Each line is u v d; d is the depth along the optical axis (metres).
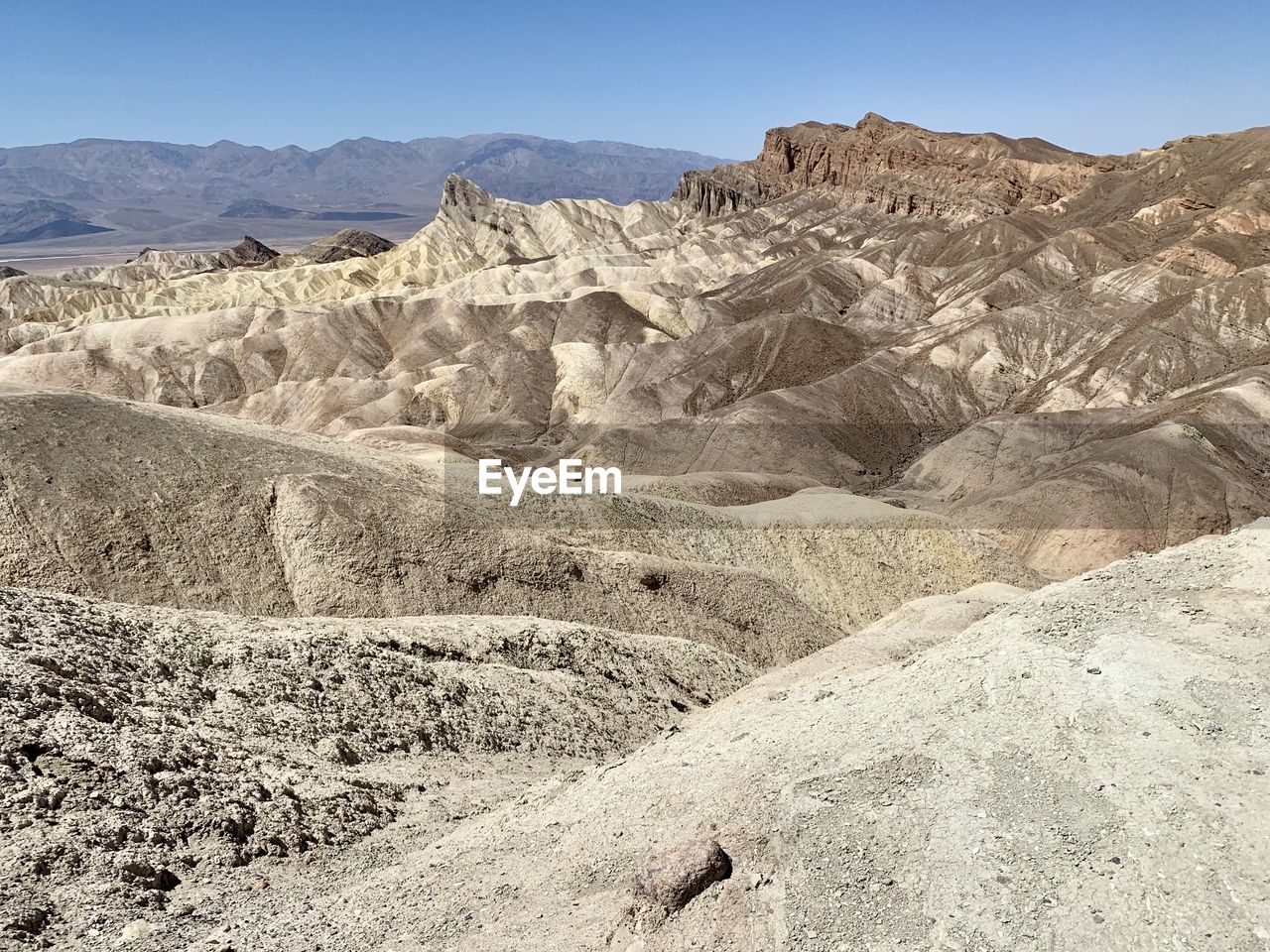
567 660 27.33
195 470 34.62
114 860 11.69
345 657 21.00
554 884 11.06
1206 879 8.34
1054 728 10.55
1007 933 8.52
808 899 9.47
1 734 13.06
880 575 50.03
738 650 37.28
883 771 10.84
